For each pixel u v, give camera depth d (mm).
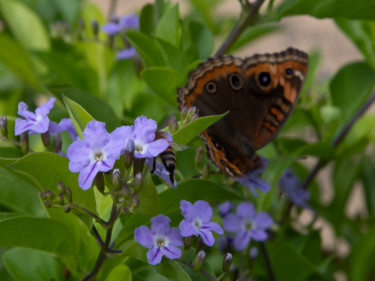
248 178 424
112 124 403
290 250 469
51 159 378
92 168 363
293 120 514
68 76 511
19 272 442
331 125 511
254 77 426
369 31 515
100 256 394
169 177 377
